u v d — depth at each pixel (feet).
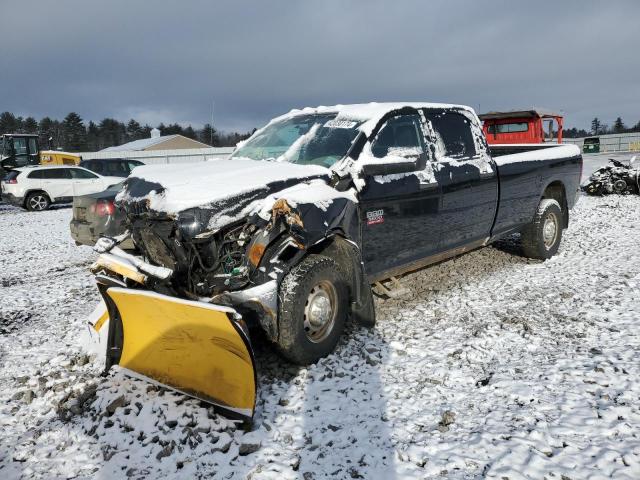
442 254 16.67
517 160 19.21
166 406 10.18
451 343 12.97
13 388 11.55
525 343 12.80
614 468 7.79
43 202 58.03
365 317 13.43
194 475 8.22
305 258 11.78
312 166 13.20
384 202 13.87
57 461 8.79
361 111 15.01
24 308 17.99
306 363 11.69
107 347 11.60
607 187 44.04
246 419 9.38
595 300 15.69
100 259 11.71
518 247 23.61
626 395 9.87
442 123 16.79
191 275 11.57
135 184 12.89
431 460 8.24
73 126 321.32
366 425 9.41
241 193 11.30
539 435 8.70
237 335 8.99
